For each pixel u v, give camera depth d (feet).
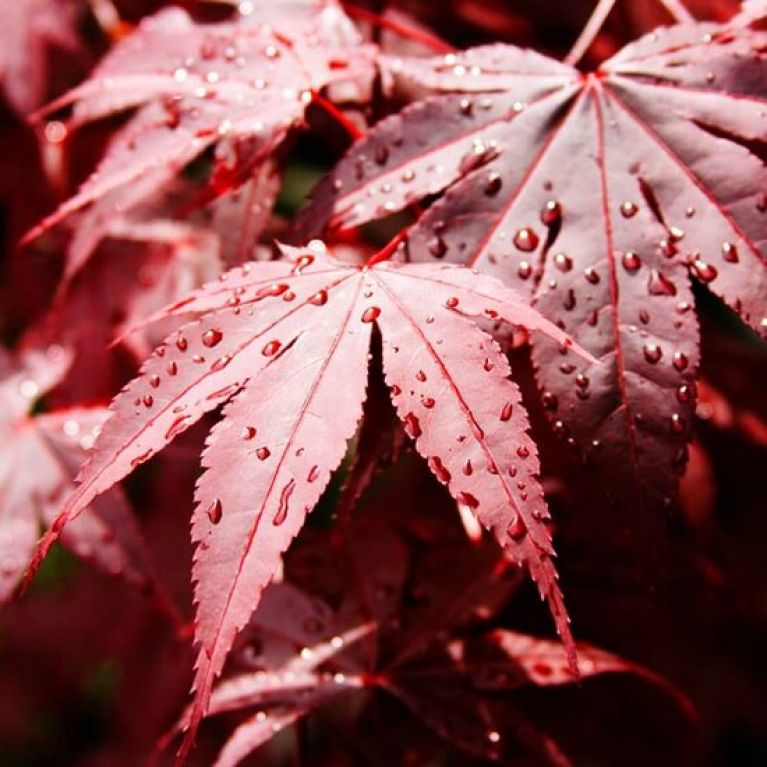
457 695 1.01
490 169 0.98
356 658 1.04
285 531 0.86
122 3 1.28
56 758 1.90
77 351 1.23
